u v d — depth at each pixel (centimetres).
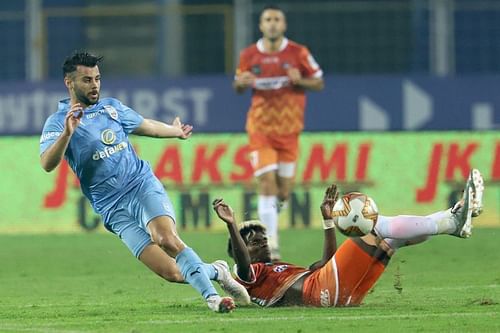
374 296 3350
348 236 2806
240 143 6388
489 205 6284
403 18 7744
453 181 6347
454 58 7612
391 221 2809
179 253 2769
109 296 3594
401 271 4259
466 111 6594
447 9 7156
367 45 7788
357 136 6400
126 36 7944
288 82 5078
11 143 6456
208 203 6359
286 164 5125
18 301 3478
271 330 2550
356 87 6606
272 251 4494
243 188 6353
